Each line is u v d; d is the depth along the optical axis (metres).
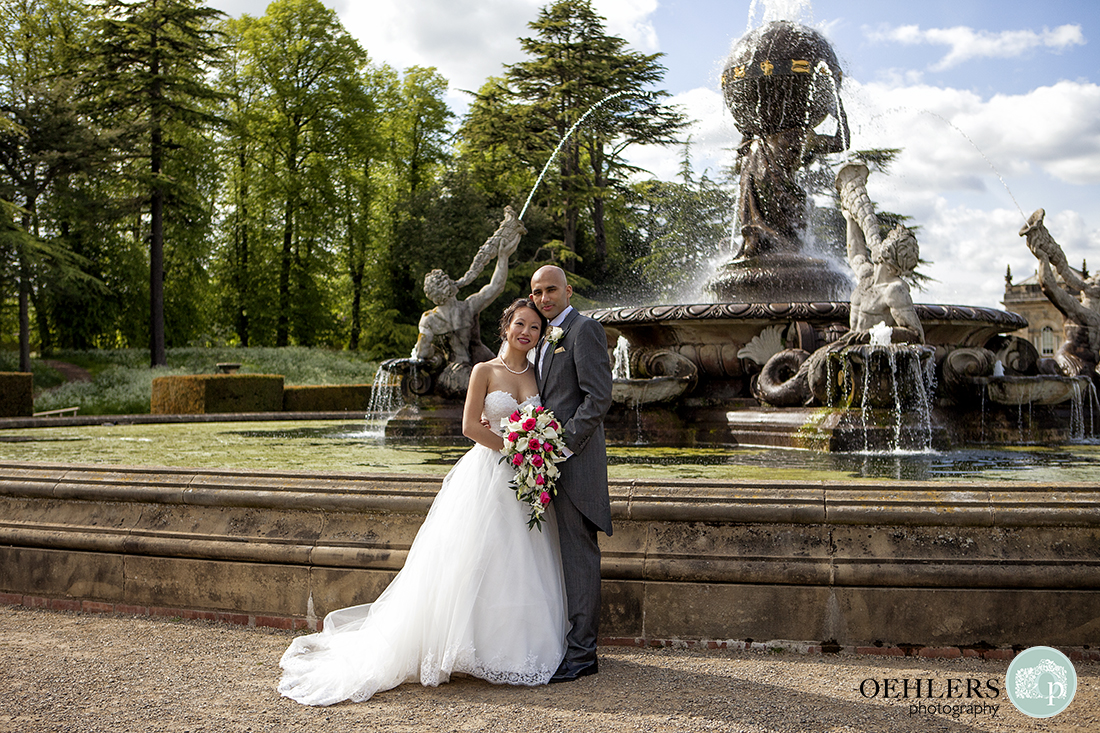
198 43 37.50
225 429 11.24
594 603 3.18
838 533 3.39
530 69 38.66
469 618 3.06
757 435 7.84
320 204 45.72
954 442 8.40
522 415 3.12
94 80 36.03
